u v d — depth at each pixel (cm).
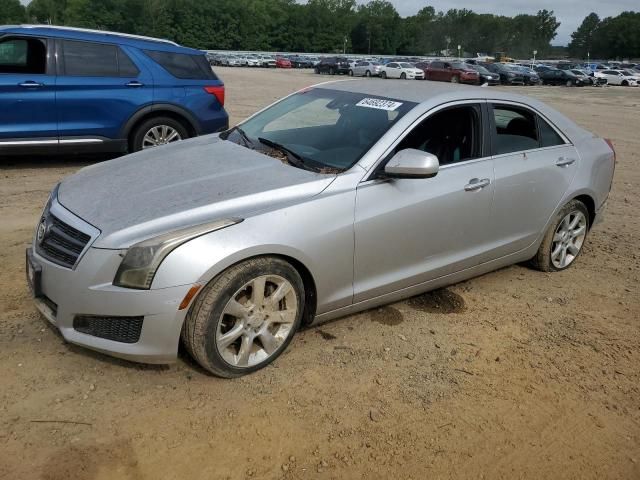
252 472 269
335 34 12038
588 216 532
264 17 11312
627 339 414
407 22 12838
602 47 12888
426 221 390
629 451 303
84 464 265
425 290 420
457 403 329
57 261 318
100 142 803
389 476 273
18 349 344
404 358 368
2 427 283
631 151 1229
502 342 397
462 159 420
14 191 683
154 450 277
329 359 360
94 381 321
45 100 755
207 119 881
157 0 9950
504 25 12612
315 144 402
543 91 3778
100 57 795
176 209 319
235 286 313
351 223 353
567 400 339
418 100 412
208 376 333
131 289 296
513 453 295
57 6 10912
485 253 441
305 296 358
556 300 468
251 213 322
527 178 451
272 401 317
